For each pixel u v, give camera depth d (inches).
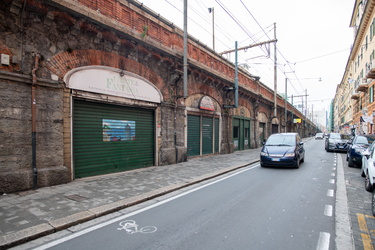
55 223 165.3
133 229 165.3
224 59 666.2
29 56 249.0
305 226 170.7
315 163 509.7
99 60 319.6
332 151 795.4
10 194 228.5
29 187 244.4
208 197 247.1
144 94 394.0
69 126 284.8
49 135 265.0
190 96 526.3
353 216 192.5
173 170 388.5
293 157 423.5
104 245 141.5
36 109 254.5
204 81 569.0
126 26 352.5
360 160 434.3
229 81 653.9
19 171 238.8
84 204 207.3
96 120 328.2
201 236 153.9
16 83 239.5
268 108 1105.4
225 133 688.4
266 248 137.7
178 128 482.3
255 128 932.0
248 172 399.2
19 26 241.6
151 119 426.9
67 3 261.0
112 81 336.8
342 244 143.7
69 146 285.0
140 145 402.6
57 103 272.5
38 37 256.8
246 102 847.1
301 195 254.2
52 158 267.6
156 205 219.9
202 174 358.3
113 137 354.3
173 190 271.9
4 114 230.8
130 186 276.2
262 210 205.2
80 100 305.4
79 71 294.4
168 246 140.3
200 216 191.0
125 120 374.3
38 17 256.2
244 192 267.4
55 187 258.7
